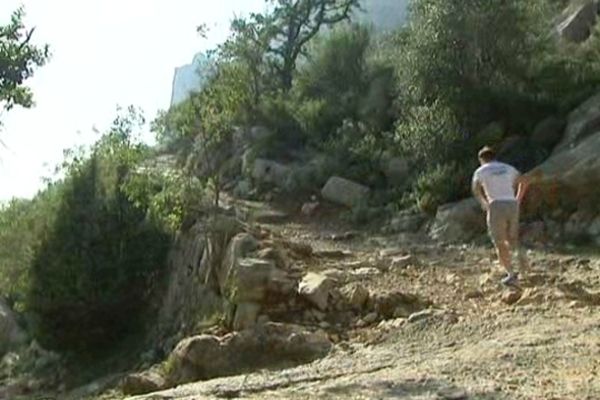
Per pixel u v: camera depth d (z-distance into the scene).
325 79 30.11
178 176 18.84
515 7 20.28
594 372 7.53
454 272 13.21
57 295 18.02
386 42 30.88
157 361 14.84
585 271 12.67
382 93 24.84
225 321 12.70
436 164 19.30
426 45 20.31
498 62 20.03
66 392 15.81
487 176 11.95
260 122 27.23
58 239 18.44
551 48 21.95
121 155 19.58
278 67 31.94
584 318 9.87
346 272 13.16
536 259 13.80
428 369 8.09
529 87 20.00
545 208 16.17
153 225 18.39
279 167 24.52
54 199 19.17
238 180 25.70
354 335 10.67
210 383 8.48
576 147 16.75
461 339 9.55
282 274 12.56
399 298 11.44
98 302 17.91
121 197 18.73
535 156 18.08
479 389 7.12
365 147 22.45
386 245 16.69
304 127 26.84
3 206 21.52
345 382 7.74
